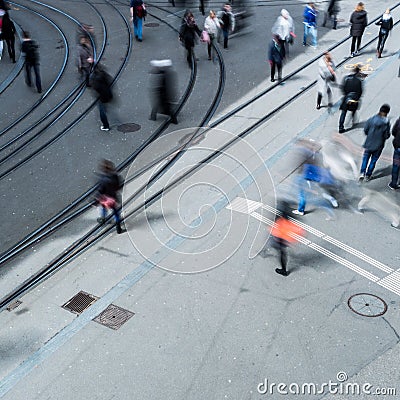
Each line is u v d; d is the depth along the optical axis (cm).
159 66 1468
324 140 1353
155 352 786
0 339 834
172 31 2286
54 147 1420
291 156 1297
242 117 1520
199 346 791
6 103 1686
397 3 2616
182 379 739
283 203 1006
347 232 1016
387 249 970
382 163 1245
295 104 1584
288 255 963
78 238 1066
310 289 886
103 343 809
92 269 974
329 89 1509
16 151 1408
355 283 895
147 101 1655
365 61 1877
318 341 784
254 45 2103
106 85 1428
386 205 1090
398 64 1827
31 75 1881
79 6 2656
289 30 1928
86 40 1777
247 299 873
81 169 1313
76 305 892
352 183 1168
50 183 1266
